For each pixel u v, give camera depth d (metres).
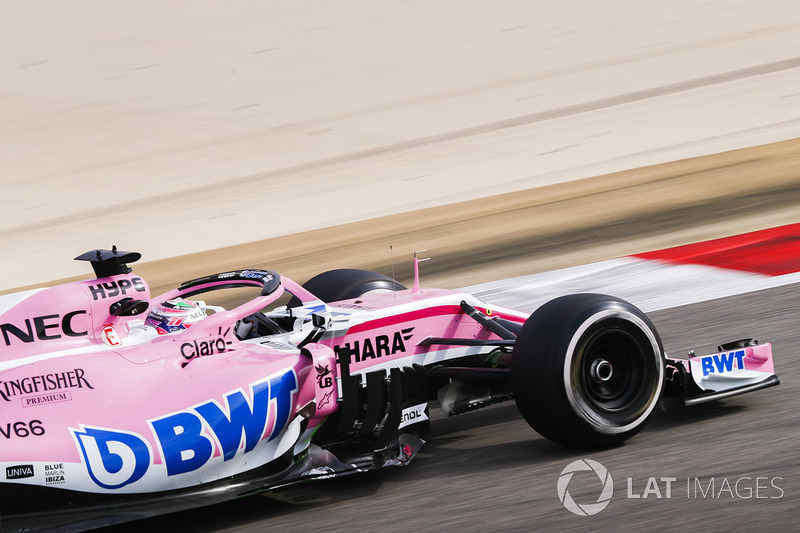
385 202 50.75
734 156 51.62
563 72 76.62
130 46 92.44
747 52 77.06
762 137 55.44
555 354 17.34
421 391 19.08
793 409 19.38
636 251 35.56
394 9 98.56
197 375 16.83
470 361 20.64
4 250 48.75
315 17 97.69
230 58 87.50
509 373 18.45
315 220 48.72
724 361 19.50
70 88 82.75
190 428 16.23
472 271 35.81
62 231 51.25
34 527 15.23
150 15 101.25
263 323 19.72
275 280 18.75
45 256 46.81
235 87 80.19
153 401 16.17
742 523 14.68
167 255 44.88
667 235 37.41
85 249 47.28
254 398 16.94
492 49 84.69
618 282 31.80
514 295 31.67
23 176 63.34
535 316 17.97
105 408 15.81
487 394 20.42
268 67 84.50
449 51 85.19
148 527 16.91
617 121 62.56
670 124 60.59
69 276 42.91
